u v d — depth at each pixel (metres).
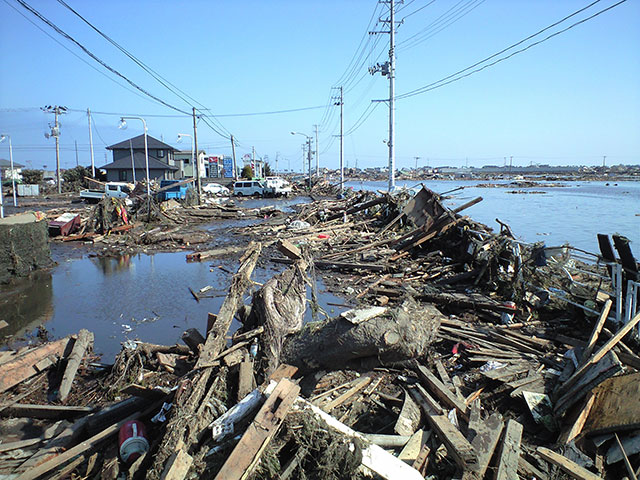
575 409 4.87
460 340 7.55
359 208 23.75
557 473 4.04
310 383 5.99
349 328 5.66
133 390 5.21
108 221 21.50
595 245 17.78
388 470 3.85
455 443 4.24
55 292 11.88
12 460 4.70
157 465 3.83
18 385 6.41
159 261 16.20
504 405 5.45
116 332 8.90
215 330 6.00
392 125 29.02
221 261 16.08
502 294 9.96
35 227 14.41
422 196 16.41
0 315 9.95
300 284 6.64
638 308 7.18
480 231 13.42
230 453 3.88
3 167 69.81
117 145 62.25
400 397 5.74
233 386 5.25
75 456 4.54
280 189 50.34
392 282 11.97
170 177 61.66
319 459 3.96
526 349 7.05
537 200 41.28
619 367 4.78
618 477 4.05
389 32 28.62
